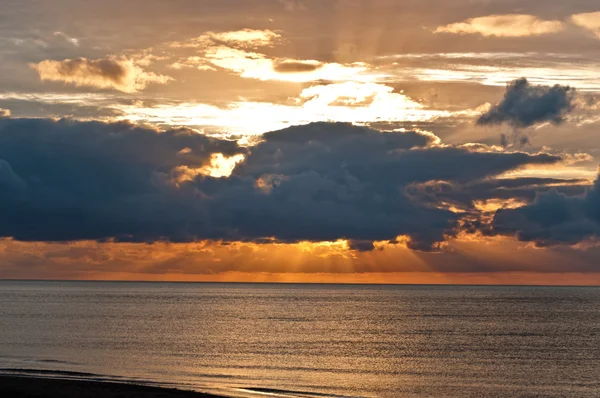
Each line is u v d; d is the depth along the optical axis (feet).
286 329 422.82
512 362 269.85
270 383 204.13
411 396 191.52
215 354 283.18
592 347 325.83
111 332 373.81
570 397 195.00
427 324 475.72
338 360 271.08
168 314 560.61
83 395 143.95
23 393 143.43
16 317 482.69
